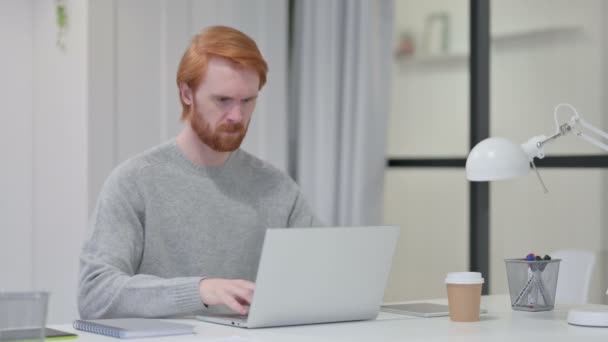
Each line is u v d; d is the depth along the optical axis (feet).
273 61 12.67
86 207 11.04
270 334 5.74
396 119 15.99
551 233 13.87
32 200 12.08
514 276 7.11
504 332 5.89
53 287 11.66
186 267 7.62
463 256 14.92
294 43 13.32
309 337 5.60
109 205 7.20
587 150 13.29
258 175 8.13
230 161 7.94
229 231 7.81
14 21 11.94
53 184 11.66
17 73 11.96
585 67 13.37
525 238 14.19
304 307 6.12
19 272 12.00
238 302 6.23
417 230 15.62
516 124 14.26
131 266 7.14
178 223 7.58
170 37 11.73
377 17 12.82
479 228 12.62
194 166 7.73
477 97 12.59
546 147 13.82
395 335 5.71
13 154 11.94
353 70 12.83
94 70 11.05
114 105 11.24
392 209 16.03
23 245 12.03
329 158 12.91
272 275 5.90
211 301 6.08
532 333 5.86
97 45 11.07
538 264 7.00
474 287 6.42
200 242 7.66
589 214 13.41
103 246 7.00
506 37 14.40
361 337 5.61
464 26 14.97
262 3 12.59
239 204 7.89
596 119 13.25
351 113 12.84
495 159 6.42
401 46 15.87
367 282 6.42
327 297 6.22
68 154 11.36
